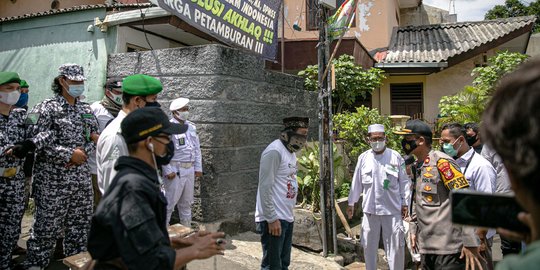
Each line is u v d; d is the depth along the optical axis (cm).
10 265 372
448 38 1132
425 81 1070
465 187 311
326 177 517
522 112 75
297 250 532
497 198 95
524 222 85
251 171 587
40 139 359
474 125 518
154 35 707
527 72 81
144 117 189
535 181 75
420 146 352
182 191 484
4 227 365
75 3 1031
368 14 1156
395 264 423
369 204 433
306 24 1147
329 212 516
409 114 1081
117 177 179
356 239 550
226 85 538
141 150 190
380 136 429
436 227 319
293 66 930
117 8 632
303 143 377
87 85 631
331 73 523
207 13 542
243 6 614
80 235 397
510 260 80
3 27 729
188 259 183
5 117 373
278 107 647
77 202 393
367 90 941
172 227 285
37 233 368
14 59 715
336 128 735
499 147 81
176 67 552
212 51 526
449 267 303
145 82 311
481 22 1192
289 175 375
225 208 537
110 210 167
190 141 487
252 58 591
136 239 161
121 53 604
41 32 688
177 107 486
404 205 432
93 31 638
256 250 498
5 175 360
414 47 1117
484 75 811
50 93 673
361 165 451
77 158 375
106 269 174
